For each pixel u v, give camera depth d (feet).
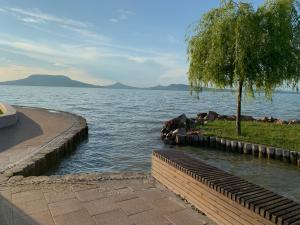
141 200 21.42
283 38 52.65
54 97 344.69
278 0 54.24
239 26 52.65
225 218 17.11
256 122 82.84
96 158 53.88
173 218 18.62
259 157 52.47
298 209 14.48
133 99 345.72
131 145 65.92
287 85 56.75
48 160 41.68
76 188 23.63
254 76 54.29
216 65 56.08
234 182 18.62
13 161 36.04
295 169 45.50
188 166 22.26
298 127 71.51
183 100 341.00
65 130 65.00
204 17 59.06
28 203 20.45
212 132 66.74
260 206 14.71
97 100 299.79
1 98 290.56
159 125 101.65
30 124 71.72
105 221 17.95
